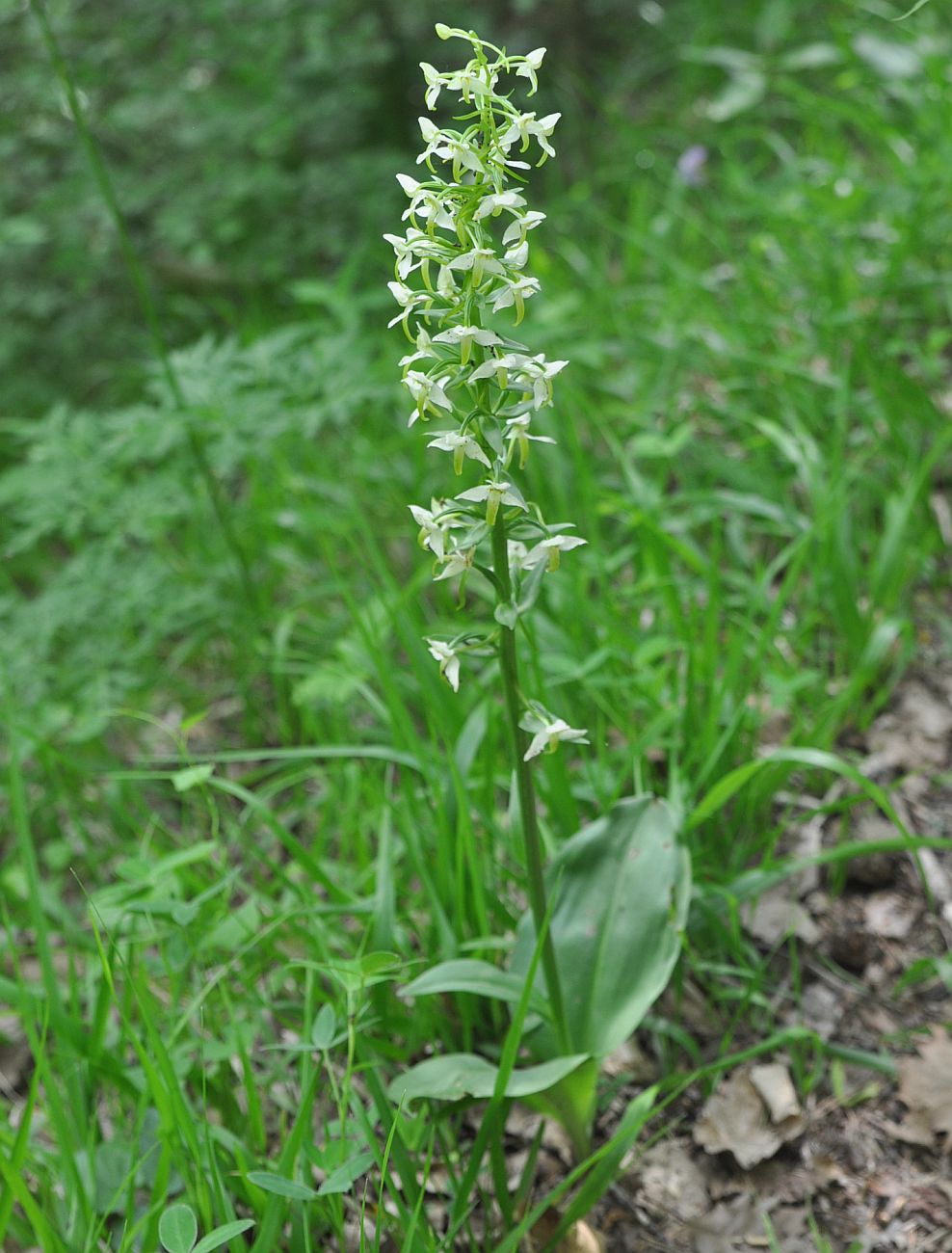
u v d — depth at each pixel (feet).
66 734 2.84
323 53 4.29
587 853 1.84
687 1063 2.00
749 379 3.20
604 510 2.71
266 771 2.62
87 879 2.57
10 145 4.20
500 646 1.54
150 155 4.49
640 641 2.60
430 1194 1.83
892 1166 1.83
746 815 2.22
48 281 4.29
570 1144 1.90
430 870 2.14
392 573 3.02
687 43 5.19
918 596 2.75
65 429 3.00
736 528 2.83
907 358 3.26
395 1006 2.01
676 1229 1.79
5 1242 1.85
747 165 4.44
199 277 4.55
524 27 5.09
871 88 4.26
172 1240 1.39
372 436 3.47
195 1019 2.10
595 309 3.75
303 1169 1.63
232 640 2.95
